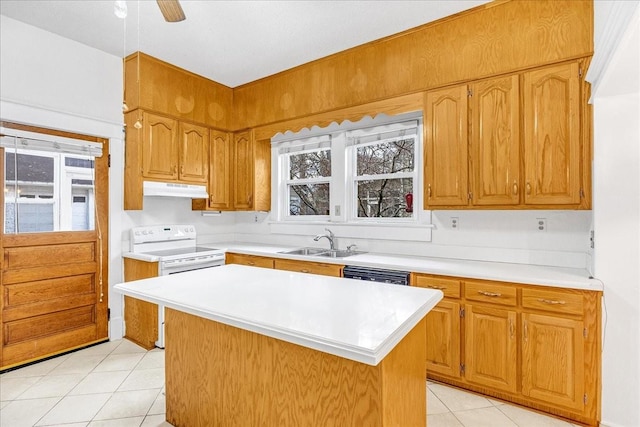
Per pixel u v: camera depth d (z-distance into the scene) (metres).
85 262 3.14
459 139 2.61
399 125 3.27
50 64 2.88
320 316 1.33
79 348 3.09
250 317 1.33
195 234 3.96
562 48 2.23
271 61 3.44
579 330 1.97
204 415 1.82
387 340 1.11
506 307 2.18
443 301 2.41
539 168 2.31
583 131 2.17
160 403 2.25
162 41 3.03
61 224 3.00
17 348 2.74
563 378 2.02
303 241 3.92
